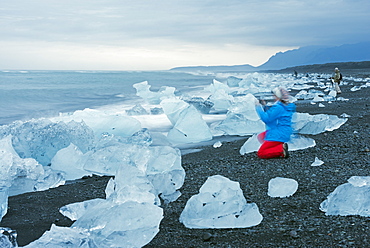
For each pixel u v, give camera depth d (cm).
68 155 569
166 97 1586
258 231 313
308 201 376
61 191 482
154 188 405
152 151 487
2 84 3359
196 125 804
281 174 481
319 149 604
